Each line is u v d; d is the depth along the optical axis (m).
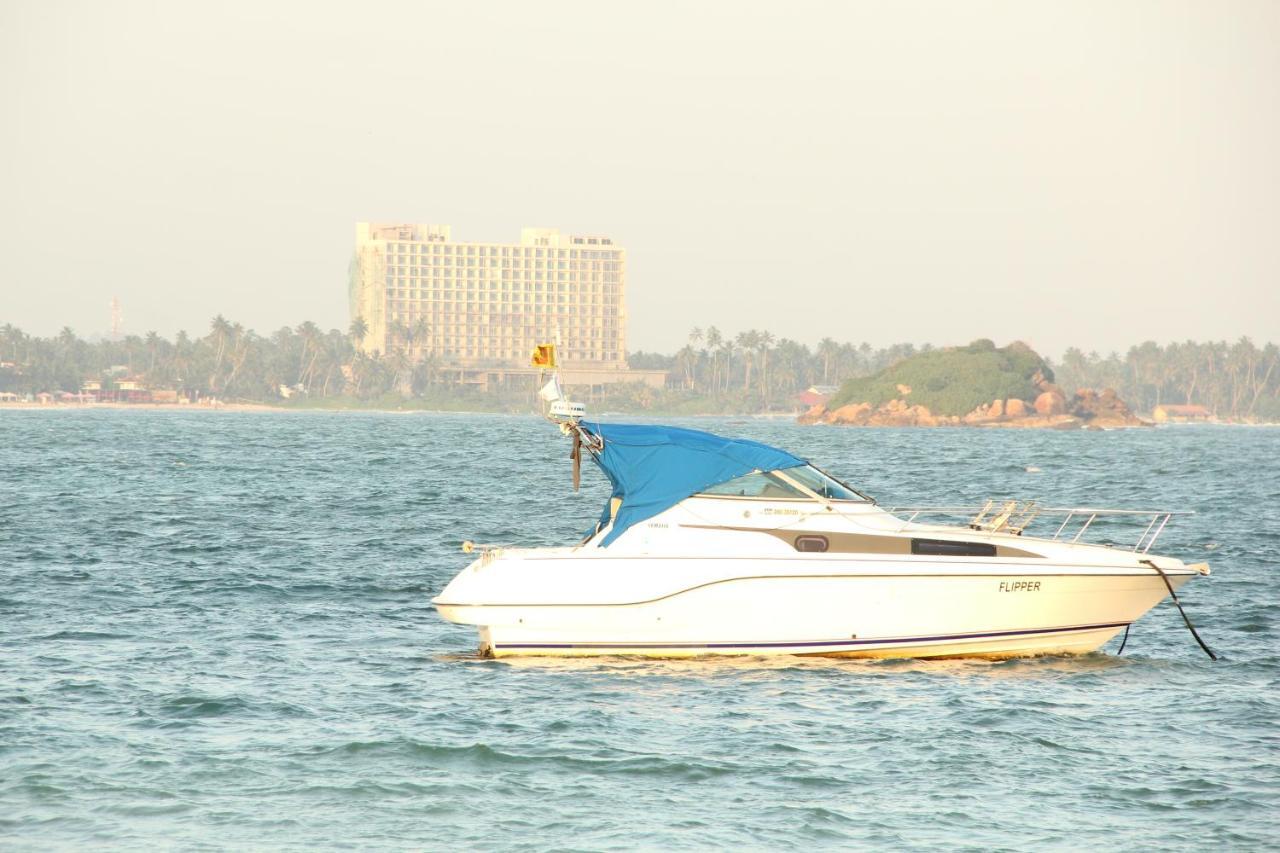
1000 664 62.28
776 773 46.47
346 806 43.00
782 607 61.16
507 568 62.16
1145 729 51.97
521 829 41.19
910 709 54.59
